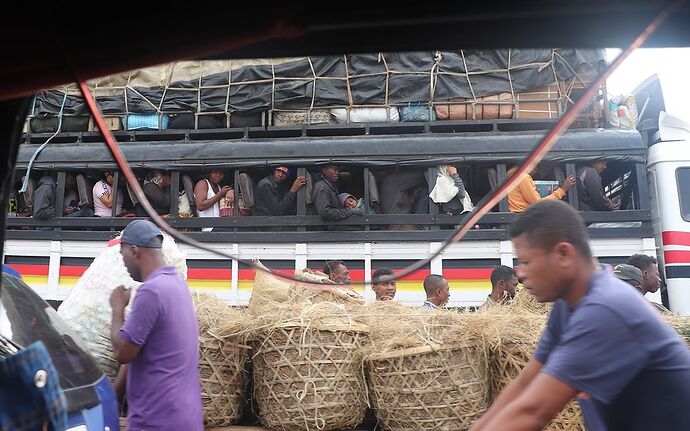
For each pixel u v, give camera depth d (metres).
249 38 1.28
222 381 4.06
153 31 1.28
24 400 1.51
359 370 4.09
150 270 3.43
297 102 6.96
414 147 6.61
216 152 6.79
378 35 1.36
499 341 3.99
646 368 1.93
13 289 3.34
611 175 7.38
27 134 7.23
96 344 4.24
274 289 4.83
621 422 2.02
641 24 1.30
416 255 6.49
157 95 7.14
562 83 6.85
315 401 3.86
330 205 6.57
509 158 6.55
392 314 4.29
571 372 1.90
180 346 3.20
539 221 2.10
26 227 6.94
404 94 6.91
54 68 1.34
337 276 5.97
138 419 3.14
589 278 2.09
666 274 6.97
